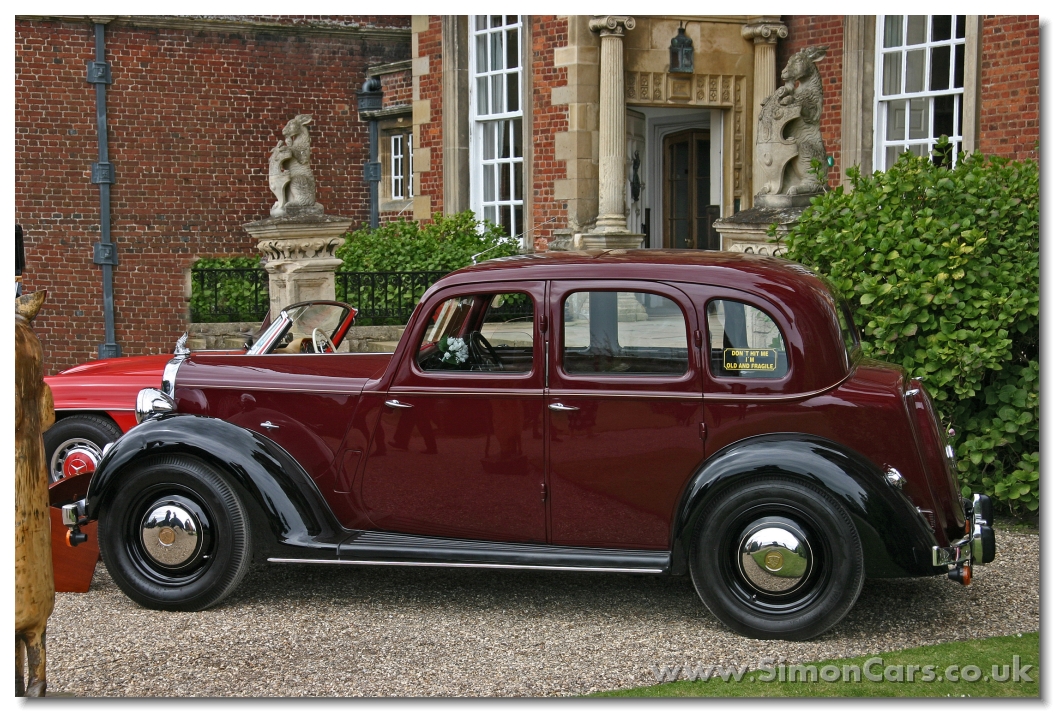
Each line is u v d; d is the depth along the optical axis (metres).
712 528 4.75
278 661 4.61
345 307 7.10
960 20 12.83
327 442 5.31
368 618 5.18
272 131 18.58
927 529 4.57
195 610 5.28
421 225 17.41
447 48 16.58
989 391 6.68
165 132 17.77
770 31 14.63
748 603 4.77
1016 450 6.63
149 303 17.83
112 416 7.09
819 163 8.07
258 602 5.43
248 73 18.30
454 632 4.96
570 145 14.55
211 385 5.48
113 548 5.30
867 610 5.17
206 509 5.22
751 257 5.20
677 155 15.94
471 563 5.02
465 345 5.12
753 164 15.10
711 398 4.79
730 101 14.88
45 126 17.05
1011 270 6.73
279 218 12.12
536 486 5.02
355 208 19.44
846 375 4.76
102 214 17.44
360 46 19.16
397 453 5.21
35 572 3.51
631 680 4.35
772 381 4.74
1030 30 11.62
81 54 17.12
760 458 4.61
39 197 17.11
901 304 6.82
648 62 14.38
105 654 4.71
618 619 5.12
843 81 13.93
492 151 16.59
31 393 3.50
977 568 5.81
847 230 7.02
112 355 17.58
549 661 4.58
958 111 12.88
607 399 4.90
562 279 4.97
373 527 5.32
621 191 14.15
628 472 4.91
